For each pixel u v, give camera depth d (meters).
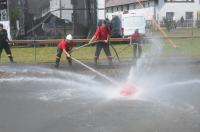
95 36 17.52
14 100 10.82
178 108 9.70
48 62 19.09
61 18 26.53
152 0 63.97
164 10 63.47
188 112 9.27
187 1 63.72
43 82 13.94
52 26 26.47
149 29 41.66
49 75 15.52
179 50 23.56
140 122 8.40
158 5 63.47
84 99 10.88
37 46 26.16
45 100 10.80
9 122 8.53
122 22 33.50
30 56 21.52
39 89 12.59
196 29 50.03
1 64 18.55
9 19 25.84
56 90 12.37
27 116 9.04
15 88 12.77
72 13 26.62
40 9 26.34
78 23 26.67
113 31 30.53
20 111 9.54
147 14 64.88
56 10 26.52
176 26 53.84
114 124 8.26
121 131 7.77
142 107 9.81
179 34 40.03
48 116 9.01
